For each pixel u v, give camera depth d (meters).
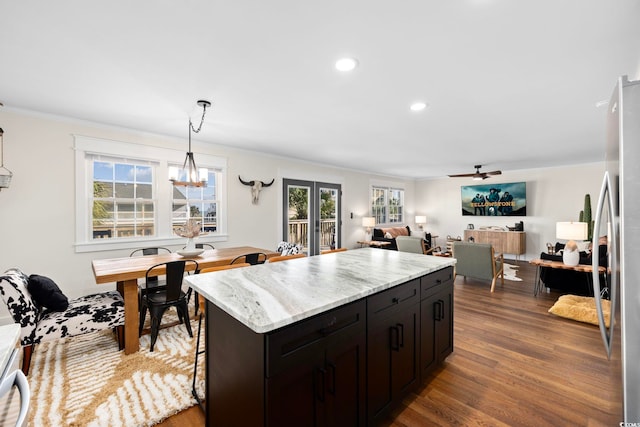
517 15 1.54
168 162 4.07
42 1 1.44
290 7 1.50
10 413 0.78
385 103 2.80
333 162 6.19
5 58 1.99
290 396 1.13
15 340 0.98
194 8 1.50
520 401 1.80
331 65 2.09
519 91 2.52
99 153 3.49
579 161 5.98
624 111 1.01
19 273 2.33
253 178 5.07
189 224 3.38
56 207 3.21
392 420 1.65
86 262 3.42
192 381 2.01
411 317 1.82
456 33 1.71
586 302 3.29
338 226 6.75
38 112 3.06
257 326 1.04
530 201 6.95
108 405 1.76
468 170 7.27
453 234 8.34
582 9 1.49
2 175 2.72
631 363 1.01
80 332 2.30
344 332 1.35
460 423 1.62
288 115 3.15
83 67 2.12
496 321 3.09
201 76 2.25
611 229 1.17
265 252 3.65
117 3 1.46
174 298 2.62
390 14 1.55
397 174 8.07
